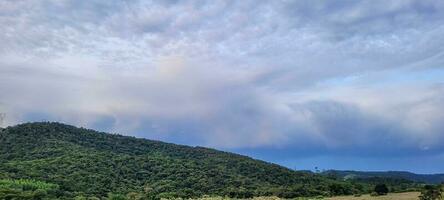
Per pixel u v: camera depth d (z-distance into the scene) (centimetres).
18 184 18938
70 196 19388
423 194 17062
